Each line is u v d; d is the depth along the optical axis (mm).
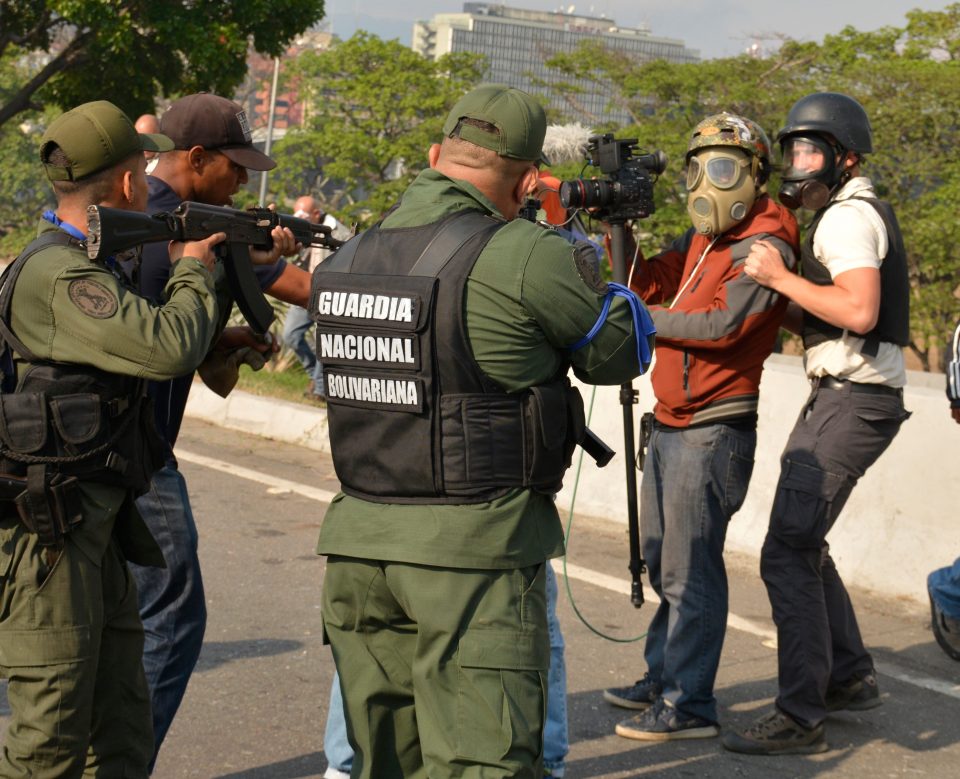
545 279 2354
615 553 5980
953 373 4348
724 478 3797
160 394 3057
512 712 2352
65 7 23656
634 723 3900
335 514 2547
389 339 2408
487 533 2375
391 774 2584
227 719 3953
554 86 31062
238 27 25875
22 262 2539
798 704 3812
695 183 3707
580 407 2508
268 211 2953
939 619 4625
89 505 2543
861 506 5426
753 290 3678
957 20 28469
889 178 26750
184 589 3123
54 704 2531
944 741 3967
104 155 2602
